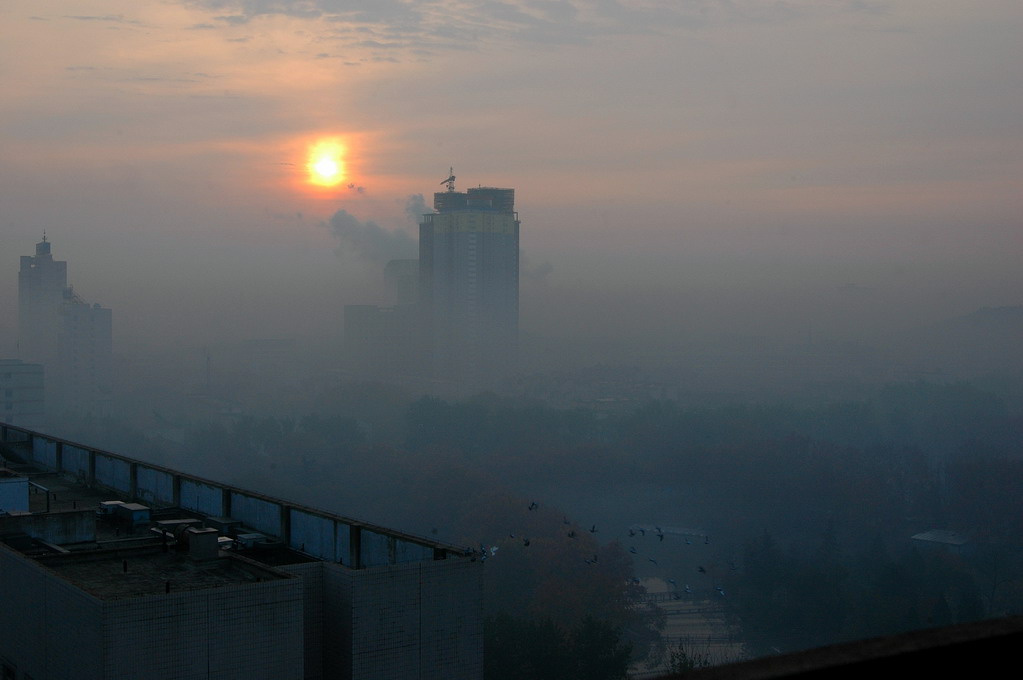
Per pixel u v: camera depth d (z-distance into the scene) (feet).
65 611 69.31
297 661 71.82
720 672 13.26
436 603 81.05
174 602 66.80
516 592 392.47
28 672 75.00
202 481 122.11
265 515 109.60
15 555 78.18
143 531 111.86
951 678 14.06
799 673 13.19
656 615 399.24
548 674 225.15
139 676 65.46
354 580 77.30
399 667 79.15
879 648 13.79
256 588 70.18
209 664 68.13
